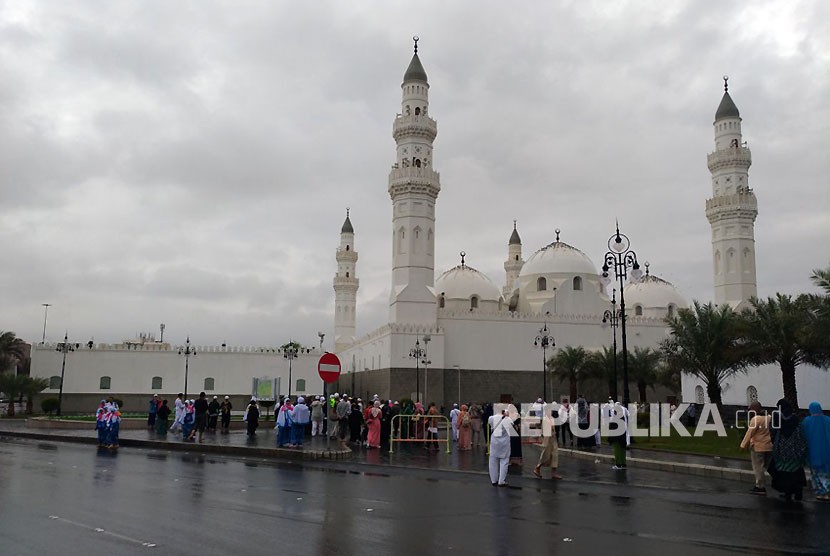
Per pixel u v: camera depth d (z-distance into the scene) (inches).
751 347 1587.1
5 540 466.9
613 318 1801.2
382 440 1421.0
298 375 3688.5
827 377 1754.4
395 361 2694.4
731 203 2738.7
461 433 1338.6
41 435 1609.3
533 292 3346.5
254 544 459.8
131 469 920.3
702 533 518.0
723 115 2832.2
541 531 520.7
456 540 485.7
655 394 2962.6
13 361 3181.6
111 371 3417.8
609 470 980.6
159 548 445.1
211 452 1247.5
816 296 1451.8
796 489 685.3
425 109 2859.3
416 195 2812.5
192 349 3535.9
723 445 1352.1
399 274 2810.0
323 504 633.6
